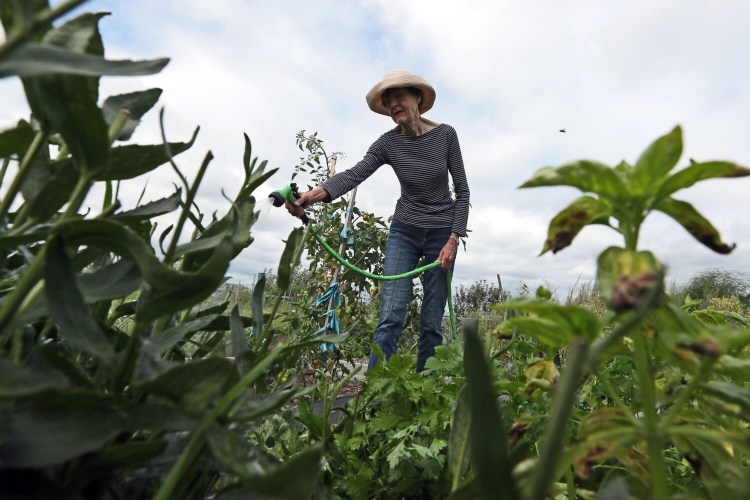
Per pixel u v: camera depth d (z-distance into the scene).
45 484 0.27
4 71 0.23
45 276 0.30
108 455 0.30
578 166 0.34
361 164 2.87
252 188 0.52
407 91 2.95
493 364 0.96
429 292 2.96
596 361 0.37
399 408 1.07
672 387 0.45
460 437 0.42
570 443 0.37
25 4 0.21
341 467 0.96
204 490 0.43
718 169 0.31
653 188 0.34
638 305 0.26
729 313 0.68
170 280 0.31
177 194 0.46
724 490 0.34
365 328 3.87
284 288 0.57
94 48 0.37
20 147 0.39
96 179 0.40
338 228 4.09
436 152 2.97
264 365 0.31
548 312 0.33
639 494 0.40
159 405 0.30
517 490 0.19
